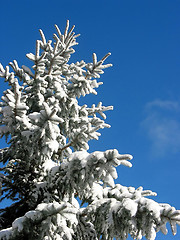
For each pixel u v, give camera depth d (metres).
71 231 5.14
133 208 4.34
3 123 5.74
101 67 7.69
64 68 8.55
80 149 7.23
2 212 6.82
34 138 5.49
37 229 4.49
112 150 4.58
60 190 5.82
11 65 7.48
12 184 6.88
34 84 7.24
